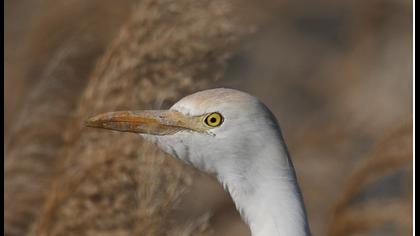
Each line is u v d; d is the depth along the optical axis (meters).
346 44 23.05
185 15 10.91
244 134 8.69
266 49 22.19
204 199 16.31
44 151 12.77
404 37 21.17
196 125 8.83
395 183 13.67
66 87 13.34
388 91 19.22
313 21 23.59
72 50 13.80
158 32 10.94
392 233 13.62
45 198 11.81
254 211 8.66
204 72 11.00
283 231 8.52
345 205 12.72
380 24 21.48
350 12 23.05
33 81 15.66
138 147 10.86
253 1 21.42
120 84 11.01
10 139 12.89
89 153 11.05
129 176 10.92
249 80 21.48
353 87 20.12
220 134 8.73
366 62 20.75
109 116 9.09
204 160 8.84
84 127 11.12
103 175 10.95
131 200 11.02
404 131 12.34
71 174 11.14
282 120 21.22
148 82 10.95
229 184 8.74
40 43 15.82
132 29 11.02
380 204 12.83
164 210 10.73
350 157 17.17
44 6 16.62
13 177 12.70
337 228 12.79
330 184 16.91
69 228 11.13
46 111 12.92
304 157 17.25
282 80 22.02
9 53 16.08
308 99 21.61
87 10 15.45
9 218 12.64
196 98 8.89
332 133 17.41
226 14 10.98
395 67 20.44
